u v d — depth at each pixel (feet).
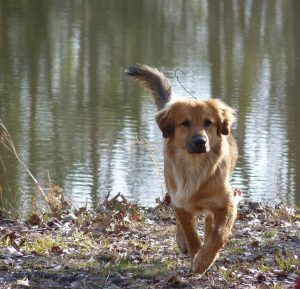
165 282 24.85
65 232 32.09
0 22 128.57
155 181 52.75
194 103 27.68
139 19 136.15
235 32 123.44
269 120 70.54
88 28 125.49
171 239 31.27
